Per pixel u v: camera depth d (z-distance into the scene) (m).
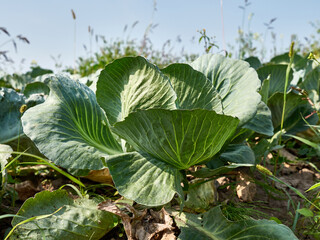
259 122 2.70
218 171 2.19
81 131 2.32
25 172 2.61
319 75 4.43
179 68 2.15
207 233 1.98
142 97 1.99
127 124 1.91
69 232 1.88
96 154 2.17
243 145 2.65
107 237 2.10
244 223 1.95
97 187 2.71
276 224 1.91
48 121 2.20
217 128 1.78
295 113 3.98
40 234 1.82
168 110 1.68
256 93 2.24
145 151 2.07
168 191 1.85
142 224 2.00
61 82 2.46
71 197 2.20
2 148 2.18
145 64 2.03
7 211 2.22
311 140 4.06
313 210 2.47
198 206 2.32
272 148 2.90
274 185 3.06
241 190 2.76
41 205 1.93
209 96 2.11
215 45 2.95
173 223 2.08
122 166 1.98
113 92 2.24
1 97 2.83
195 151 1.88
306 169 3.55
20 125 2.81
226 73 2.53
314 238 2.27
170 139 1.82
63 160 2.05
